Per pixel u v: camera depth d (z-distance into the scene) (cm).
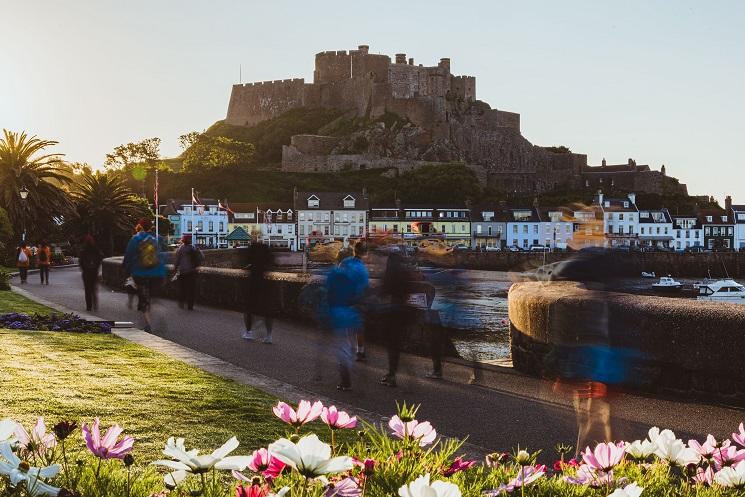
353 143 18538
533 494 428
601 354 702
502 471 462
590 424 706
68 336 1390
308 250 10519
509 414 944
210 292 2459
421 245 7200
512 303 1306
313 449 276
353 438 730
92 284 2205
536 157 19838
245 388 955
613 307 1090
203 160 17500
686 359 1009
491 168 19138
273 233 13775
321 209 13788
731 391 980
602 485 400
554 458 747
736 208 14775
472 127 19188
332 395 1066
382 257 1545
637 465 482
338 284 1132
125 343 1335
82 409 771
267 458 317
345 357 1111
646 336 1053
